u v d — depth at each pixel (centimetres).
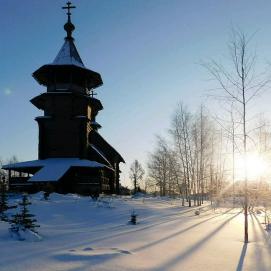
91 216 2530
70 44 4928
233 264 1081
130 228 1966
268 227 2103
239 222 2488
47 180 4100
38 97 4822
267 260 1151
